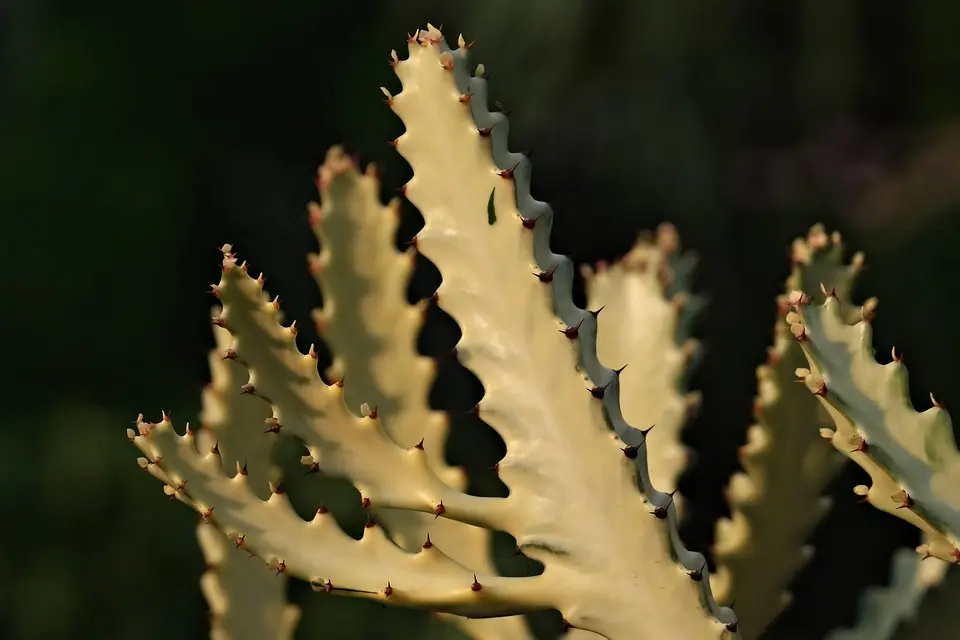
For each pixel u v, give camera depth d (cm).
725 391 723
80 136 849
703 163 755
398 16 866
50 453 724
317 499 583
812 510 145
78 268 814
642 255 167
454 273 125
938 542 113
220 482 120
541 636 456
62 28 877
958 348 768
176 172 858
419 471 120
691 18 729
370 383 138
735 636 116
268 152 894
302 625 629
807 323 116
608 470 118
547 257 123
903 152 845
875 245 801
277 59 910
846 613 671
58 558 686
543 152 760
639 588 117
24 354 788
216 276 846
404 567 119
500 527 121
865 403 115
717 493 687
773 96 779
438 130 126
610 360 160
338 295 138
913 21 837
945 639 496
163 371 820
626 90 744
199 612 696
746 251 789
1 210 816
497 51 730
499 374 122
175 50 884
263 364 119
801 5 764
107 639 681
